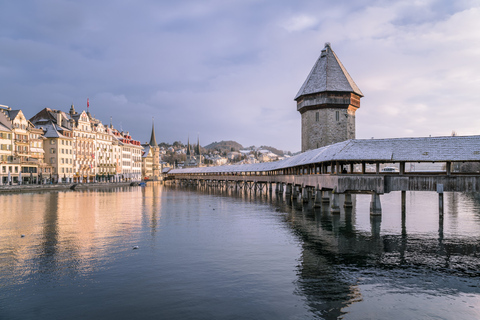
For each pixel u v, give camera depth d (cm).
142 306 1341
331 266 1845
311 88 6944
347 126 6862
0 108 9619
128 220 3516
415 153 3228
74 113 12888
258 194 7631
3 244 2373
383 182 3253
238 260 1958
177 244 2362
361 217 3591
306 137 7225
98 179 13262
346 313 1291
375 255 2070
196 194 7956
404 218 3541
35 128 10225
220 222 3350
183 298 1416
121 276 1683
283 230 2881
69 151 11369
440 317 1270
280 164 6856
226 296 1438
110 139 14438
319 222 3288
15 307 1336
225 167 11362
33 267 1830
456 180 3175
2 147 8744
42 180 10075
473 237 2589
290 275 1697
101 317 1255
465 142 3222
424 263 1903
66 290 1503
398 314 1287
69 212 4216
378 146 3428
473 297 1440
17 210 4409
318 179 4075
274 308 1325
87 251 2170
